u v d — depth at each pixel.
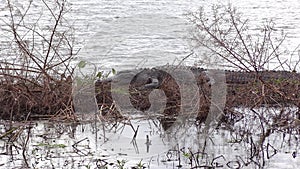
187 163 10.09
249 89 13.25
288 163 10.20
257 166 10.01
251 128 12.13
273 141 11.58
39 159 10.34
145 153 10.28
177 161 10.17
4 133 11.70
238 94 13.15
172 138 10.70
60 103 12.87
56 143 11.23
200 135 11.16
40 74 13.23
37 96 12.92
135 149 10.38
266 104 12.66
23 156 10.19
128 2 41.81
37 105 12.90
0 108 12.97
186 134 10.91
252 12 37.47
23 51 14.05
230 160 10.26
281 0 49.19
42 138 11.60
